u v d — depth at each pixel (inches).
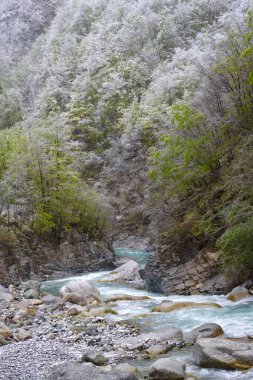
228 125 695.1
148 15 2496.3
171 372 278.5
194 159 681.0
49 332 424.5
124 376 262.2
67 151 1198.9
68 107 2070.6
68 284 612.4
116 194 1749.5
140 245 1497.3
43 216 973.8
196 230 633.6
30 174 1006.4
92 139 2012.8
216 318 426.0
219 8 2407.7
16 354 347.9
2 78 2645.2
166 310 479.8
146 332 402.3
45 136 1155.9
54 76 2449.6
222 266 555.2
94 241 1075.9
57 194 1027.3
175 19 2480.3
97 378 258.5
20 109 2301.9
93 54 2358.5
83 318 479.5
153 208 820.0
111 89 2054.6
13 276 816.3
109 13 2810.0
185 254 642.2
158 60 2220.7
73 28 2982.3
